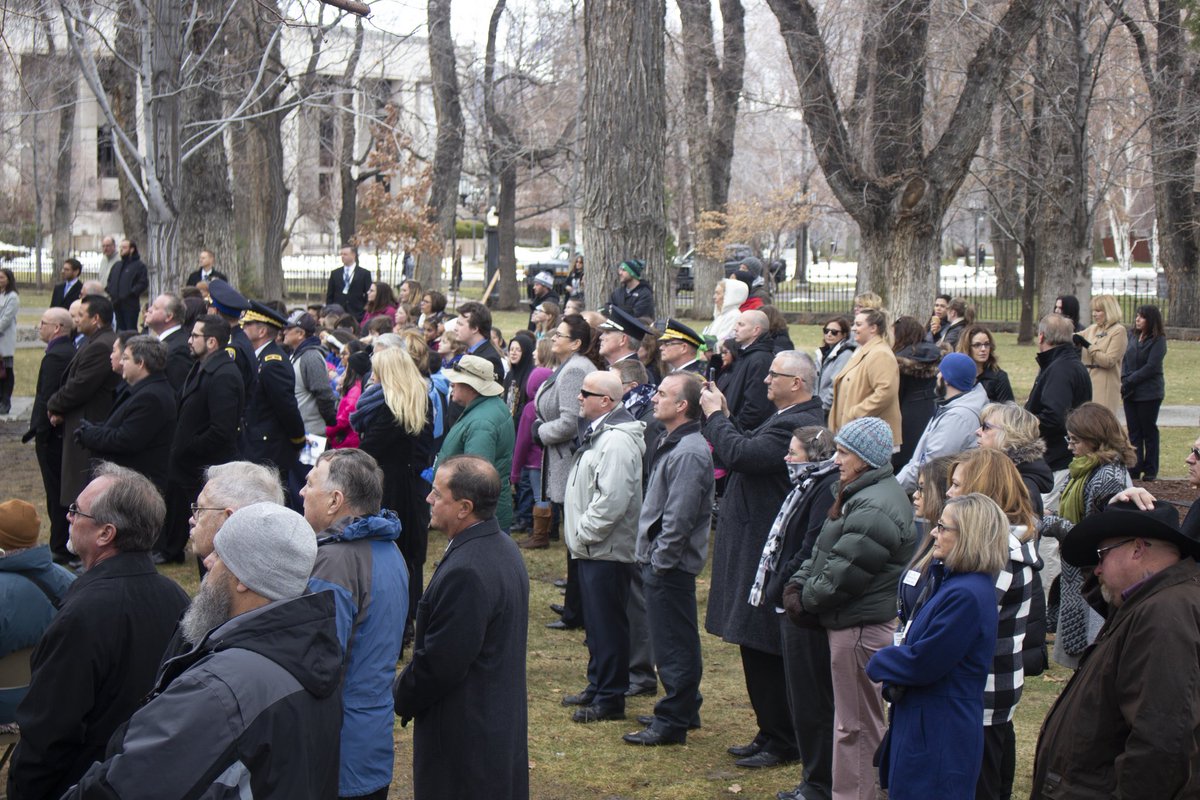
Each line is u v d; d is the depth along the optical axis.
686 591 6.15
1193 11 19.33
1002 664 4.56
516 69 36.03
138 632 3.94
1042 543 8.28
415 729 4.45
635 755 6.05
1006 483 4.66
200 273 16.02
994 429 6.17
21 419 15.78
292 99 16.23
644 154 14.72
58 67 18.70
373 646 4.48
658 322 12.25
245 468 4.56
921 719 4.20
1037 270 30.66
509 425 7.84
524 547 10.33
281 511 3.34
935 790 4.15
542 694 6.96
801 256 48.44
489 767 4.33
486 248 38.34
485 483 4.43
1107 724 3.69
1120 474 6.04
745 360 8.70
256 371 8.92
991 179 25.31
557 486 9.02
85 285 11.02
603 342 8.38
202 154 18.84
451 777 4.34
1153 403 12.73
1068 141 19.31
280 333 9.29
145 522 4.04
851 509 4.95
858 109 18.30
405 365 7.27
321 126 38.56
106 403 9.28
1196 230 29.59
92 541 4.02
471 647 4.27
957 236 64.62
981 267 61.16
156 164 12.39
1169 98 19.73
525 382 10.66
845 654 4.98
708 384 6.20
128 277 17.11
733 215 34.41
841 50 20.86
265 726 2.98
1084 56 16.05
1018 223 27.95
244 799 2.94
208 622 3.28
